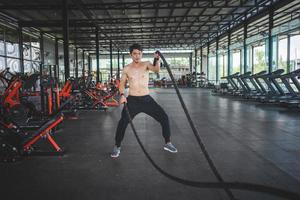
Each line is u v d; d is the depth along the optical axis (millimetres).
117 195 2432
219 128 5293
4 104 5336
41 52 18281
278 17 13320
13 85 5848
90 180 2783
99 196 2418
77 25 14852
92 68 35469
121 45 25859
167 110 8164
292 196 843
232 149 3799
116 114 7715
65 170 3084
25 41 16031
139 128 5391
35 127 4363
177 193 2455
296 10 12008
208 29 18766
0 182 2760
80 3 11227
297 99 8539
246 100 11148
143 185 2639
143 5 12258
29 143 3545
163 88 25062
